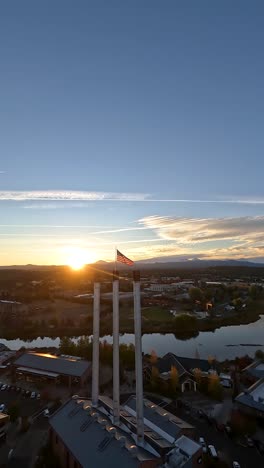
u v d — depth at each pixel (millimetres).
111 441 54500
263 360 115438
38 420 79375
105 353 124312
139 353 58062
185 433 62156
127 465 49188
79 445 56500
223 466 60094
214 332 186750
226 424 76125
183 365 109938
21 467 61438
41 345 161000
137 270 59656
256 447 67062
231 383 102000
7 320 198125
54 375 103875
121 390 98812
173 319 199875
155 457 52531
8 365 120875
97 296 70875
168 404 87375
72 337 176250
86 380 104875
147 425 65188
